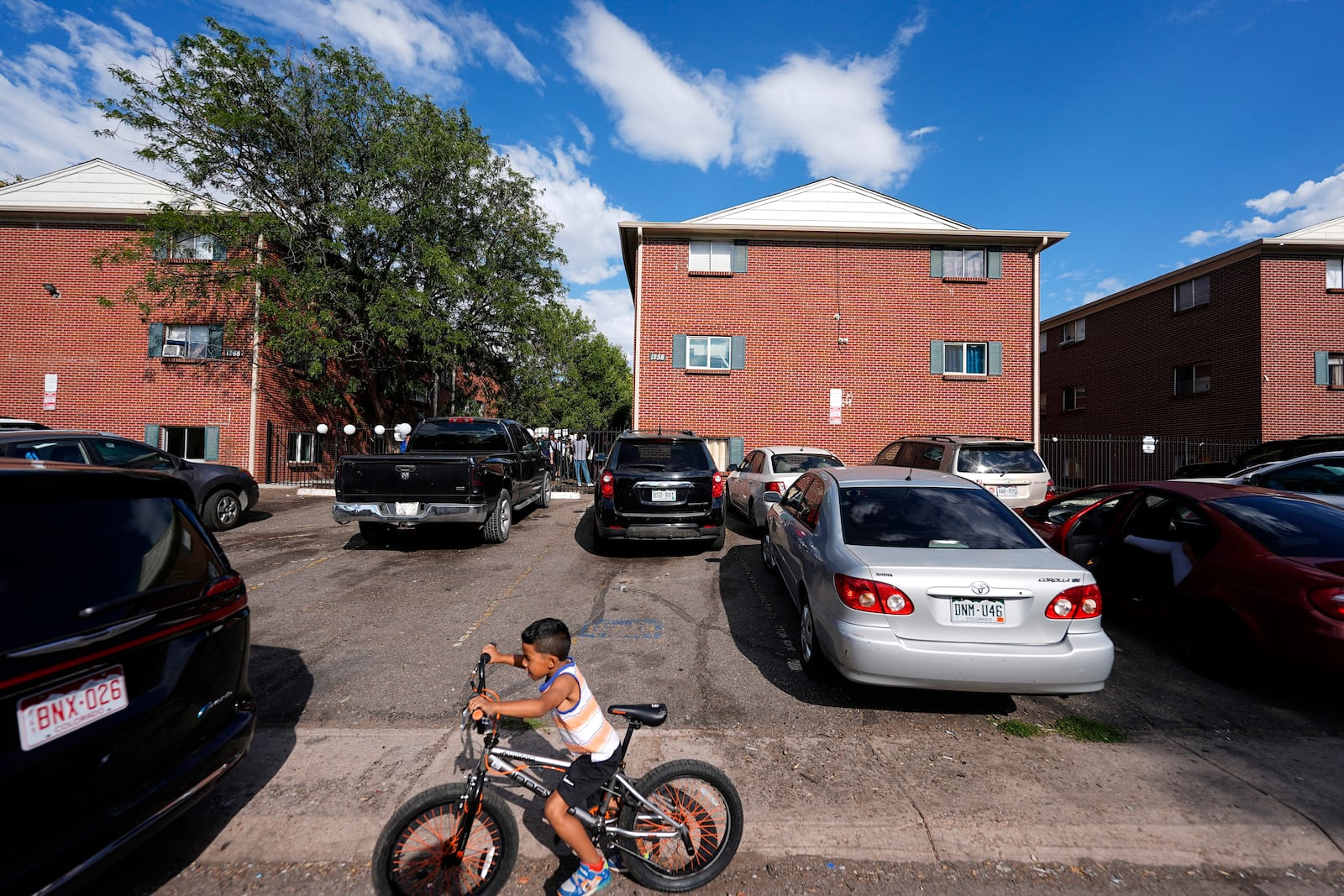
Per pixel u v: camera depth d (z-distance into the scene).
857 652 3.33
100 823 1.84
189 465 8.70
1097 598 3.32
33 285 15.39
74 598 1.92
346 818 2.62
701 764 2.28
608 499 7.24
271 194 14.53
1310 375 15.79
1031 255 15.57
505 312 15.90
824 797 2.82
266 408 15.75
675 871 2.30
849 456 15.37
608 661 4.45
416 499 7.52
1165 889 2.29
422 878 2.12
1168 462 17.89
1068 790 2.89
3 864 1.60
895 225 15.87
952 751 3.25
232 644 2.51
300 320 13.95
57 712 1.79
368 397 18.34
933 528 3.89
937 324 15.49
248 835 2.52
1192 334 17.98
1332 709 3.77
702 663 4.42
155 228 13.84
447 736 3.34
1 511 1.87
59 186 15.70
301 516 10.90
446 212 15.39
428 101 15.03
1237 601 3.96
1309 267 15.91
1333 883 2.31
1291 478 6.17
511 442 9.65
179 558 2.34
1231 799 2.82
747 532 9.54
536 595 6.07
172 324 15.55
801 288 15.48
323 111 14.43
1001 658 3.20
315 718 3.56
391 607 5.65
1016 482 8.53
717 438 15.34
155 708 2.09
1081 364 22.80
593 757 2.16
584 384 33.66
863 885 2.30
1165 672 4.35
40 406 15.31
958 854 2.46
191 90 13.46
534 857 2.44
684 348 15.44
